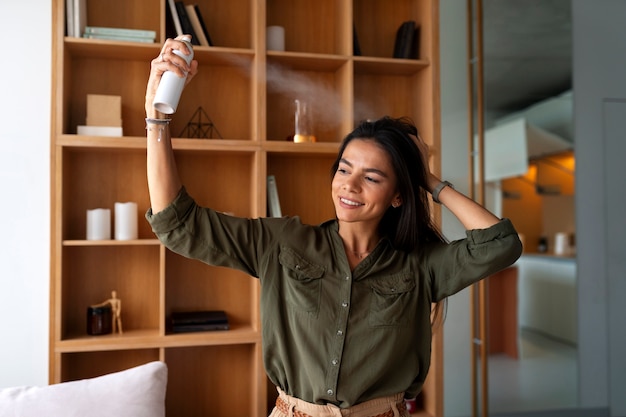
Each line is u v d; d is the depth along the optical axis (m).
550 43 3.62
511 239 1.42
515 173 3.53
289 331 1.43
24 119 2.92
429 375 3.07
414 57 3.29
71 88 2.98
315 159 3.23
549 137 3.58
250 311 3.13
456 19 3.61
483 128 3.51
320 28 3.29
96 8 3.01
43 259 2.94
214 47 2.85
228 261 1.42
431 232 1.56
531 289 3.57
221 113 3.14
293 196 3.21
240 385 3.15
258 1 2.88
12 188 2.91
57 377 2.68
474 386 3.49
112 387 2.05
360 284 1.43
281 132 3.20
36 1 2.94
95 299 3.00
